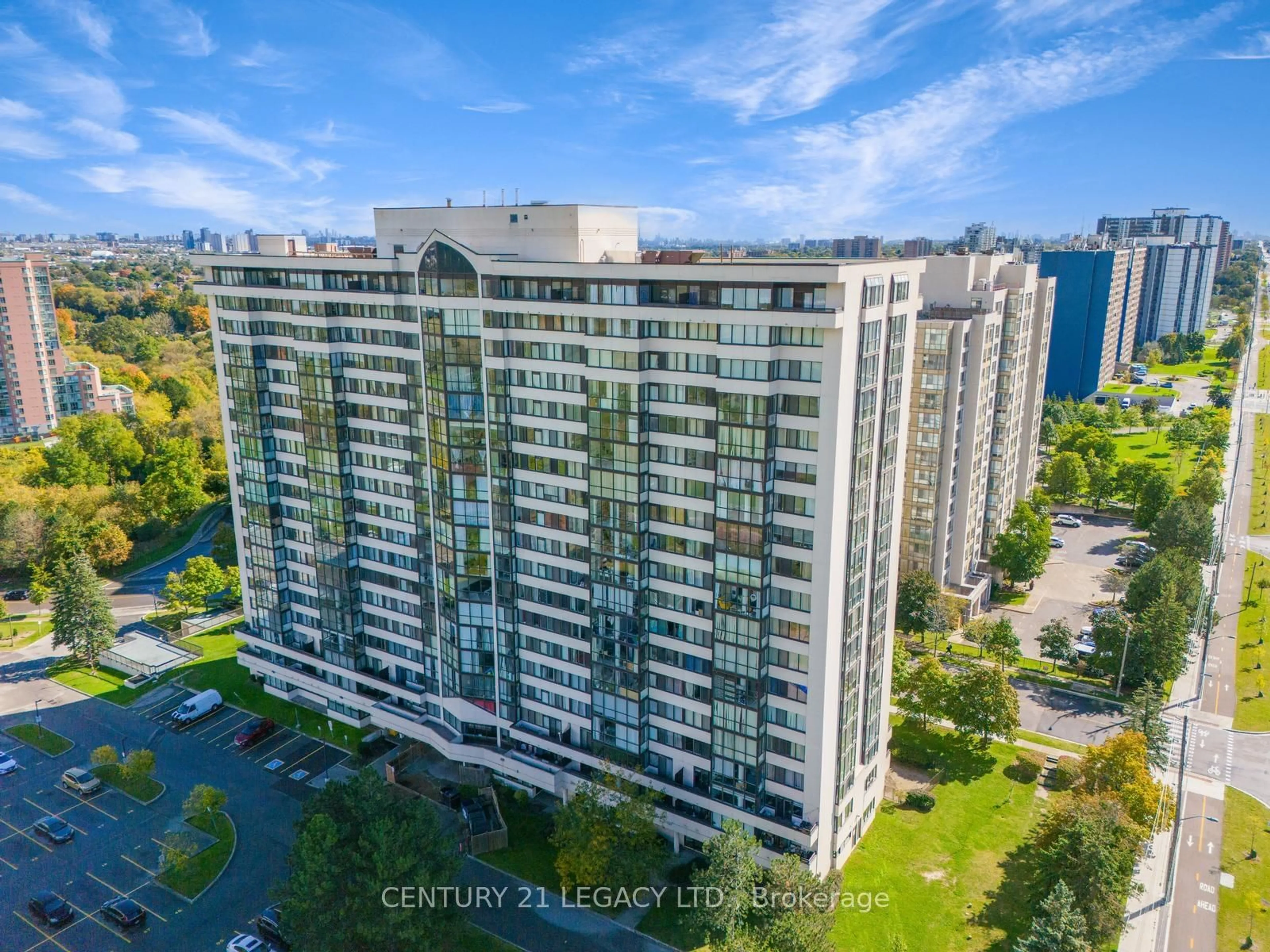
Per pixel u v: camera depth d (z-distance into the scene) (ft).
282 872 288.10
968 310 444.14
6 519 532.73
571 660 295.48
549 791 309.83
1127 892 253.85
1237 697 390.42
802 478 236.84
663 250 292.81
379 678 353.92
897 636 447.83
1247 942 250.37
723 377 238.48
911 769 334.44
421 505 316.19
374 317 311.68
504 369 280.31
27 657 446.60
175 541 604.08
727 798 270.26
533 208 282.36
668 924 259.80
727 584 252.62
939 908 261.03
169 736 369.91
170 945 259.19
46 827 307.17
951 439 433.89
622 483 262.67
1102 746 310.86
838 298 219.61
